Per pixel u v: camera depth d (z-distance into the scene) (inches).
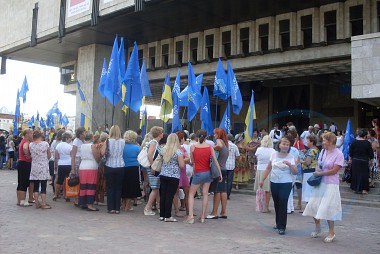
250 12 915.4
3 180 616.4
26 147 372.8
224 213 352.8
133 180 371.9
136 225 306.3
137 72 471.8
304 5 856.3
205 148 328.5
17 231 270.8
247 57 959.0
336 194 267.9
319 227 286.7
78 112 1244.5
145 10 919.7
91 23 1010.1
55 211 358.6
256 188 397.7
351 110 1063.0
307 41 873.5
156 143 349.4
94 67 1210.0
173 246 243.0
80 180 371.9
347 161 537.3
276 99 1187.3
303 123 1136.8
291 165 291.4
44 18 1199.6
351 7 799.7
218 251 235.1
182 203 399.9
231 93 507.5
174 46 1130.0
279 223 294.2
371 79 599.5
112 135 358.9
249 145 593.9
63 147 423.2
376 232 306.8
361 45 613.0
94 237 259.9
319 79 1048.2
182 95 509.7
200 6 884.0
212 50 1054.4
